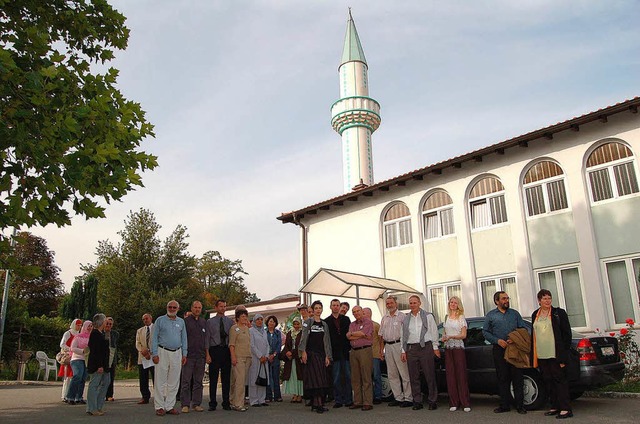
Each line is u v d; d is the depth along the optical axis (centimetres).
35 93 618
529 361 807
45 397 1262
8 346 2220
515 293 1549
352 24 4219
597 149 1447
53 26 817
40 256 4262
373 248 1934
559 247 1471
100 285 3322
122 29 879
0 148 612
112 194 660
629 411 809
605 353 866
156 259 3584
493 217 1638
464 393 868
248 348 979
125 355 3256
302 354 925
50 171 607
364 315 973
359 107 3772
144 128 753
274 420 805
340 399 994
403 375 952
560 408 774
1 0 674
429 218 1814
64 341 1155
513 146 1577
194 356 952
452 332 894
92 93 718
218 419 823
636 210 1348
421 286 1762
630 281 1334
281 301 2284
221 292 6069
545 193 1530
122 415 888
